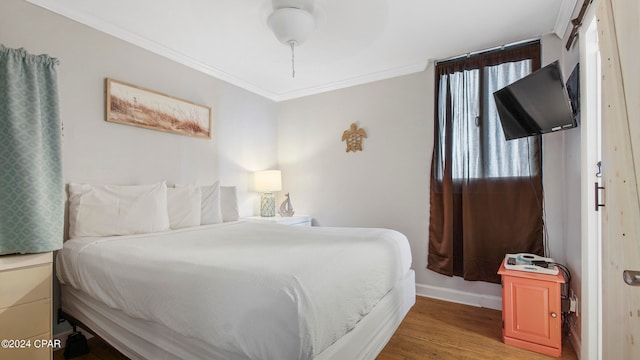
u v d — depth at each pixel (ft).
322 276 3.79
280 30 6.66
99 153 7.36
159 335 4.19
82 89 7.06
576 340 6.41
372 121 10.98
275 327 3.10
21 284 4.91
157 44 8.50
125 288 4.52
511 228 8.39
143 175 8.30
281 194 13.15
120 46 7.80
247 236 6.61
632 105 2.82
